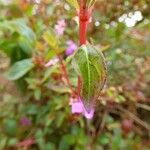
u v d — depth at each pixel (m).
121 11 0.22
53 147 0.22
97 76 0.10
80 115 0.20
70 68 0.18
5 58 0.27
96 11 0.22
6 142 0.23
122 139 0.22
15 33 0.22
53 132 0.23
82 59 0.10
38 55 0.19
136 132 0.24
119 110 0.23
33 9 0.22
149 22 0.24
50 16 0.22
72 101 0.17
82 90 0.10
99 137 0.22
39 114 0.22
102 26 0.22
